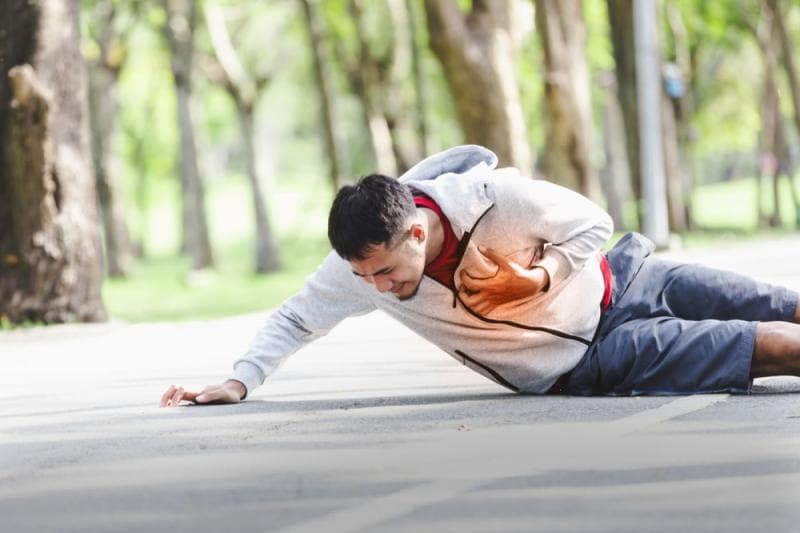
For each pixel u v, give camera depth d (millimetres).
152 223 143875
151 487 6410
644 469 6270
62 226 22234
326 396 10203
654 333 8805
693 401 8484
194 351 16375
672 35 63062
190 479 6582
